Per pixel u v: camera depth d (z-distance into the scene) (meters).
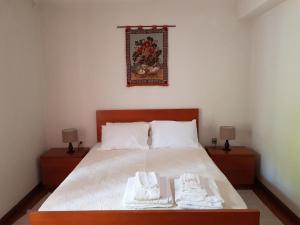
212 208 1.82
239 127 3.81
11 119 2.90
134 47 3.66
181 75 3.72
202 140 3.82
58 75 3.71
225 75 3.71
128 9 3.61
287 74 2.75
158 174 2.37
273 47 3.04
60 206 1.92
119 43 3.66
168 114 3.73
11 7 2.91
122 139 3.44
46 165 3.43
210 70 3.71
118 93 3.75
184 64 3.70
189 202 1.84
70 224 1.73
